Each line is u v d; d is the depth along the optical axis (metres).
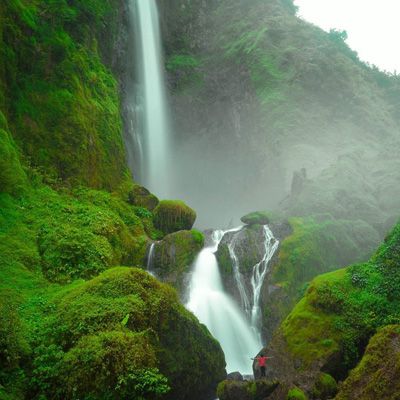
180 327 11.03
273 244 19.53
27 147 16.66
